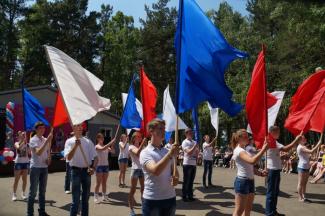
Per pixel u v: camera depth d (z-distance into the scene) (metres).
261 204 10.90
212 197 11.97
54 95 22.61
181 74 5.68
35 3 45.84
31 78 46.56
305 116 7.86
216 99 5.76
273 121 10.62
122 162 13.74
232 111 5.87
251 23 39.84
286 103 26.53
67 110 6.94
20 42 45.91
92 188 13.13
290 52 27.53
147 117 8.11
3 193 11.82
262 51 7.11
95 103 7.43
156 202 4.70
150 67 43.41
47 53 7.17
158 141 4.80
